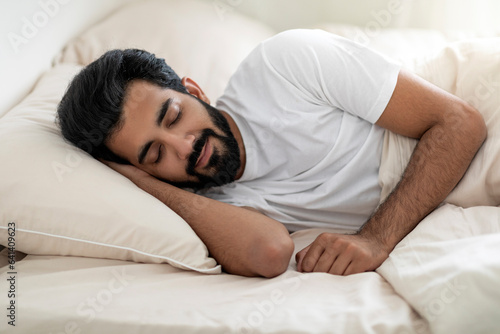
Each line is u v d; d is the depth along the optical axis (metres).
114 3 1.77
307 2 1.97
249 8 1.95
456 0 1.77
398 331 0.71
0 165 0.92
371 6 1.93
